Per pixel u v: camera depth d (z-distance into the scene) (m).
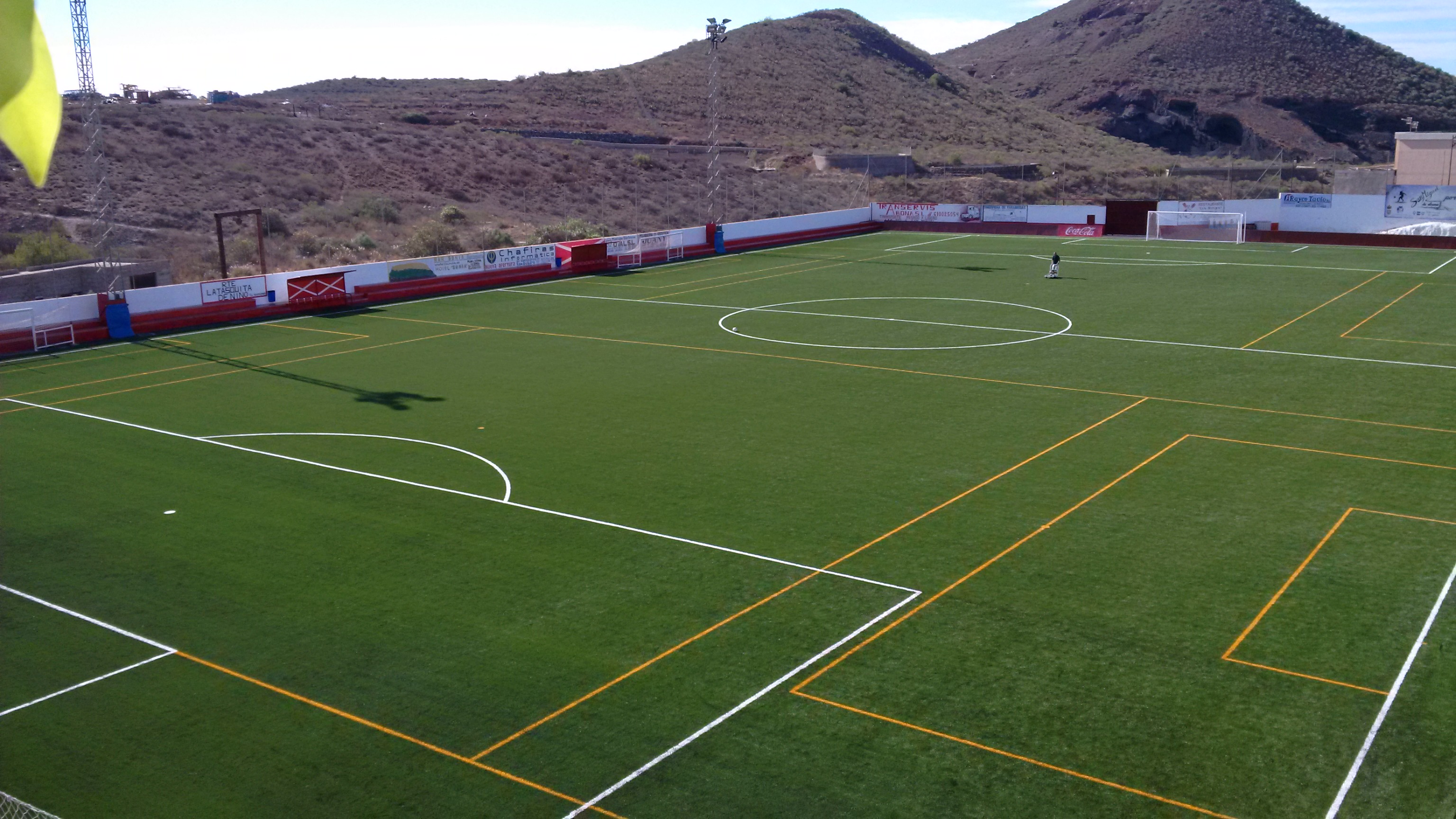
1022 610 17.55
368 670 16.02
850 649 16.34
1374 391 31.19
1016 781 12.95
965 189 104.94
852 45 160.00
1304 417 28.72
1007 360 36.12
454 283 53.22
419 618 17.66
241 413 30.53
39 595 18.75
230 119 88.69
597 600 18.20
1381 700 14.66
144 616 17.94
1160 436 27.14
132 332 42.44
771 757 13.57
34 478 24.98
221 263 48.66
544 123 116.94
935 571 19.12
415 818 12.52
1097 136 148.00
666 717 14.58
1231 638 16.47
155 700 15.33
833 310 46.41
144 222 68.38
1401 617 17.08
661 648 16.50
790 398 31.53
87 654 16.69
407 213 80.94
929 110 143.88
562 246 58.12
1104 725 14.15
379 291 50.16
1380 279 52.88
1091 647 16.27
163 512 22.62
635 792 12.92
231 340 41.44
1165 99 152.25
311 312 47.44
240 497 23.52
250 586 19.02
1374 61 164.00
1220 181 111.62
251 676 15.94
